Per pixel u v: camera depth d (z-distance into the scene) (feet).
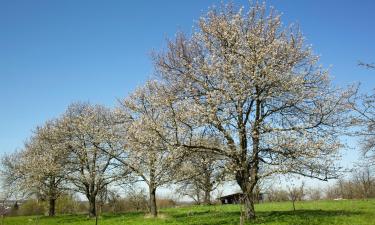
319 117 92.17
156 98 102.99
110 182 159.63
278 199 229.25
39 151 187.83
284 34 99.30
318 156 86.38
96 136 155.33
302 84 93.20
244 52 93.09
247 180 91.76
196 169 111.86
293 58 96.22
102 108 167.53
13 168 199.00
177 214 136.87
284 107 93.25
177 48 104.42
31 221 159.63
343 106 89.20
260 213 112.37
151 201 134.72
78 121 165.68
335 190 249.75
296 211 110.83
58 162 168.25
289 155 87.35
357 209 112.98
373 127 76.95
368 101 73.97
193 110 89.04
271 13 99.96
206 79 96.27
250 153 90.68
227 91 88.58
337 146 87.45
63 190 178.09
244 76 91.35
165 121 94.94
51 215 201.77
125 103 134.51
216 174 98.94
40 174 171.94
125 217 143.43
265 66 90.68
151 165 116.78
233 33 96.12
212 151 92.02
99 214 167.02
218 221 97.35
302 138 88.07
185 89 95.55
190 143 92.12
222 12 102.42
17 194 188.75
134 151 102.53
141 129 97.25
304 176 88.63
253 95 88.79
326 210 110.93
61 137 169.58
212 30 98.68
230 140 89.66
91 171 161.38
